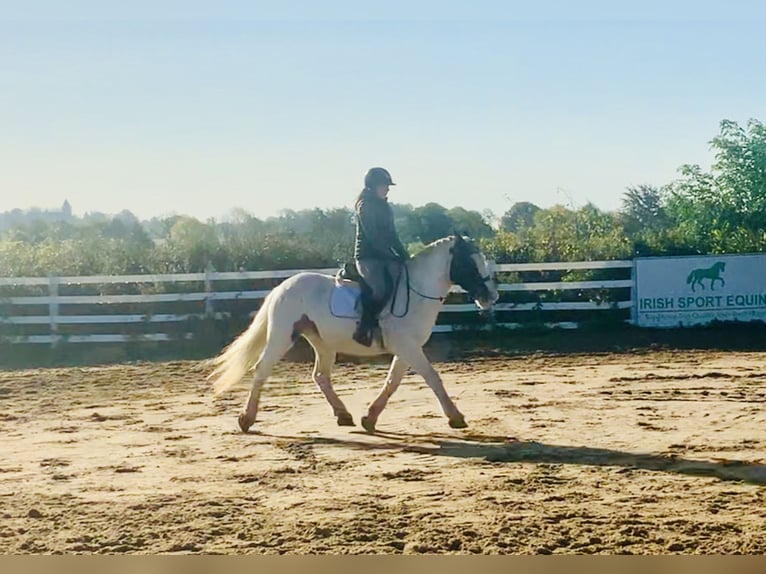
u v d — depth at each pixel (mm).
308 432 12195
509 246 25641
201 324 24109
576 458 10312
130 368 20281
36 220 38562
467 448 10953
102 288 25250
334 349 12211
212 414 13852
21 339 23859
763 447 10656
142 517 8078
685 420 12367
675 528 7539
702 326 23484
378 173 11977
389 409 13797
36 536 7492
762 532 7402
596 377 16875
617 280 24438
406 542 7254
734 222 30031
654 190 35062
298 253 26016
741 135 30781
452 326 23578
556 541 7184
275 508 8375
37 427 13094
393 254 11961
